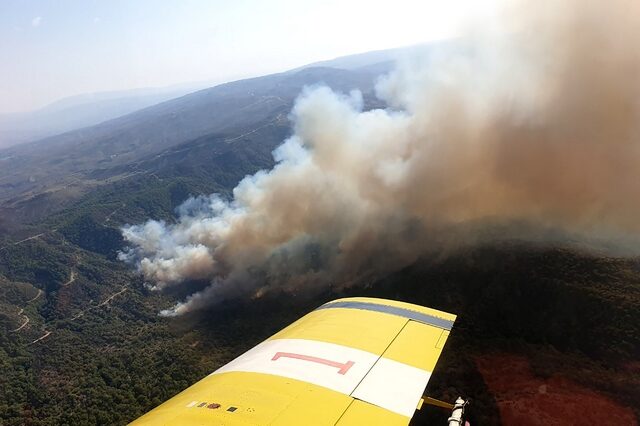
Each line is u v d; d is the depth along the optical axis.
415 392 12.27
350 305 19.42
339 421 10.48
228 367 15.02
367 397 11.75
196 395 12.70
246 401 11.47
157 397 92.88
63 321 175.00
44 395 114.12
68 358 140.25
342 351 14.57
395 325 16.78
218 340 123.25
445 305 75.12
